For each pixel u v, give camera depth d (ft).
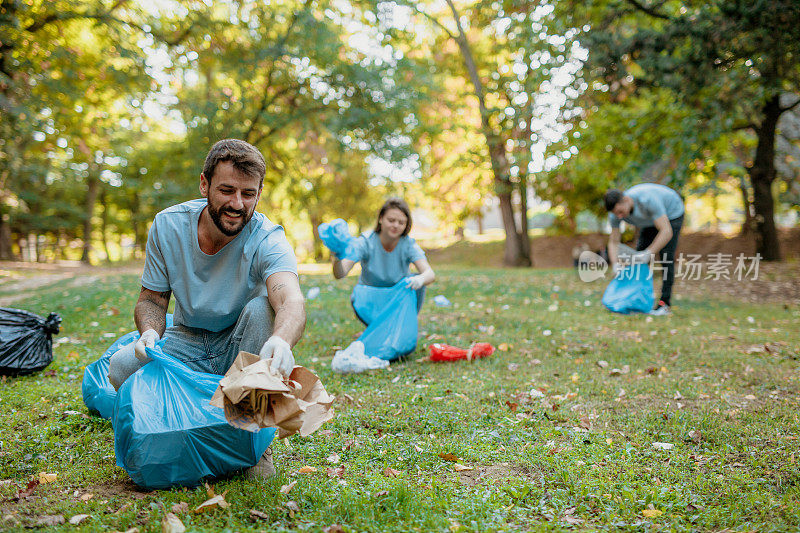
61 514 7.67
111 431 10.99
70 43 45.32
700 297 34.99
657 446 10.45
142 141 87.92
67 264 88.48
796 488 8.64
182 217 8.82
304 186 80.48
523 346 19.76
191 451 8.16
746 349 18.85
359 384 14.85
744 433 11.06
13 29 35.63
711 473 9.27
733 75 37.86
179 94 64.64
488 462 9.86
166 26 51.96
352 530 7.11
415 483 8.84
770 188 54.08
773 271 45.52
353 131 60.59
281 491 8.17
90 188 98.02
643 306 27.02
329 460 9.72
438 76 77.56
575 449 10.33
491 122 78.38
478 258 101.55
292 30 55.88
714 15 35.99
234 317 9.18
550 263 94.68
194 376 8.43
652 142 49.49
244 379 6.73
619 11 41.34
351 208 104.06
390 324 17.61
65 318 24.49
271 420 6.91
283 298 8.27
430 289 37.04
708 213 107.24
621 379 15.29
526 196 79.36
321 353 18.69
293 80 60.08
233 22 55.26
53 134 53.26
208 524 7.25
